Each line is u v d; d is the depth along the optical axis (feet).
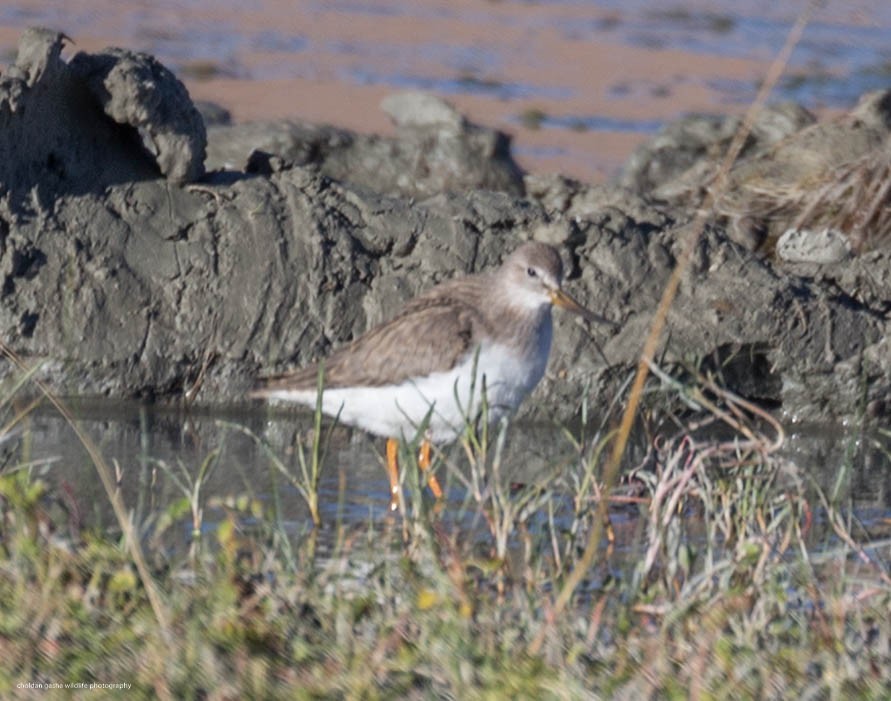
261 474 40.40
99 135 49.83
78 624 26.96
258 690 24.95
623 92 87.76
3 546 29.84
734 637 28.55
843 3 111.34
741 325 49.75
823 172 62.54
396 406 40.60
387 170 67.72
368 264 50.03
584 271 50.57
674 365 49.24
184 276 48.65
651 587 31.24
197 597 28.22
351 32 100.73
